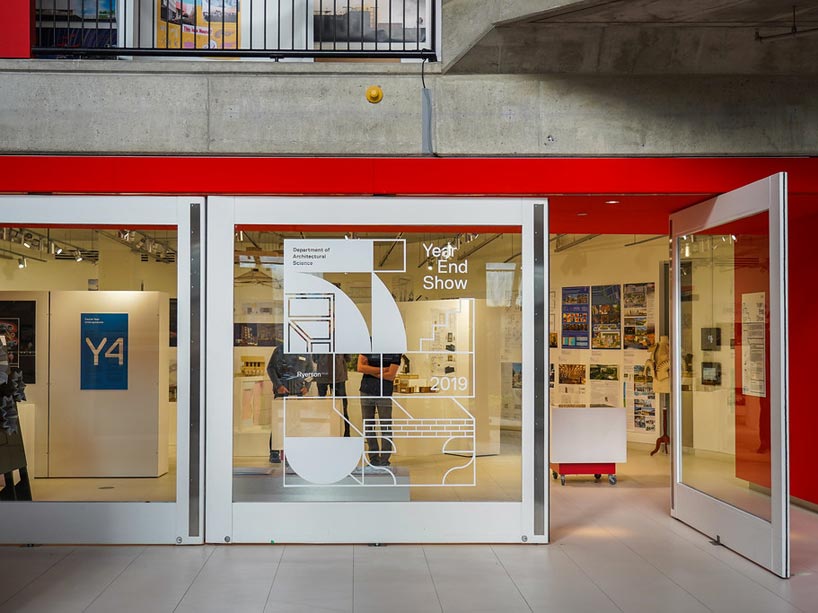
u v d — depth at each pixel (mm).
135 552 5684
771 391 5129
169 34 6781
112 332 5977
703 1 5008
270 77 5883
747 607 4543
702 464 6375
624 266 12055
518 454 5918
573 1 5020
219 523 5867
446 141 5879
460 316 5926
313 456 5898
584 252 12586
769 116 5867
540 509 5918
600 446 8562
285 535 5875
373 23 6797
